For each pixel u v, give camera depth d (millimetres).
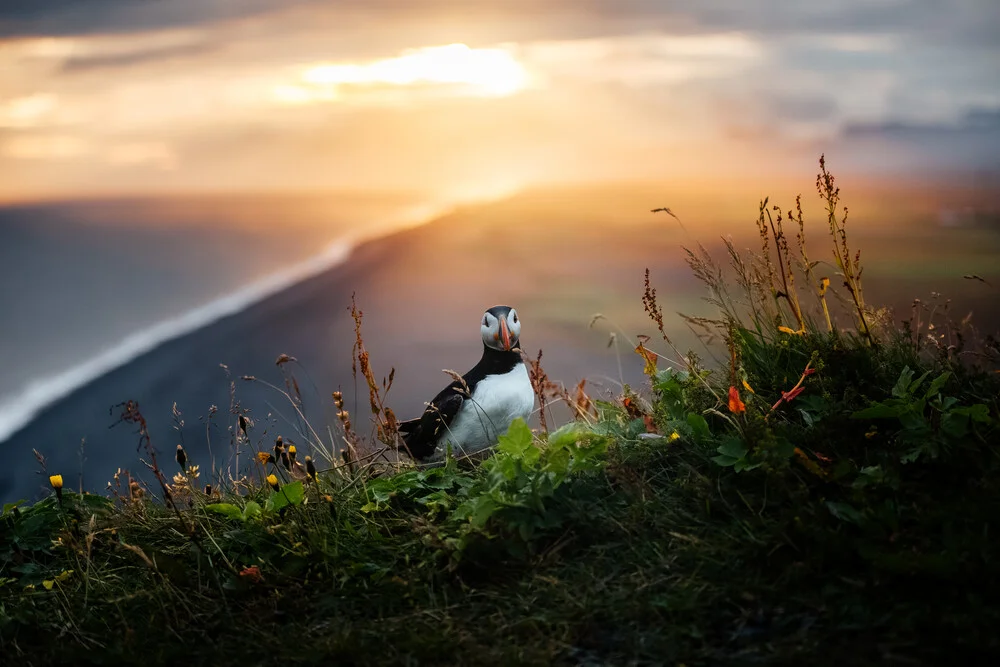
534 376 5141
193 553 4199
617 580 3592
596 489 4070
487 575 3809
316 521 4293
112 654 3590
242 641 3604
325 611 3758
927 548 3334
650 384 4965
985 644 2848
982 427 3863
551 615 3418
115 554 4305
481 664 3207
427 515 4188
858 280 4816
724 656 3080
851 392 4293
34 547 4445
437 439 5172
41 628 3883
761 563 3479
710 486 3908
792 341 4703
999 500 3467
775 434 4055
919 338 4727
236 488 4918
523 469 4023
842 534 3439
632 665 3117
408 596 3721
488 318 5094
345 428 4840
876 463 3879
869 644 2996
